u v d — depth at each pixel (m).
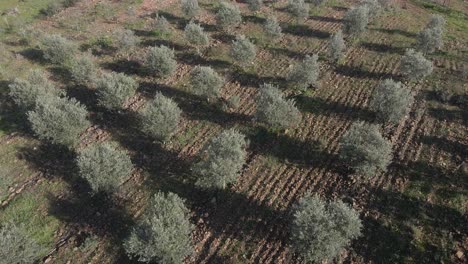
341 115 23.45
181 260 16.03
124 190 19.77
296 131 22.52
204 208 18.83
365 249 16.86
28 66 28.34
